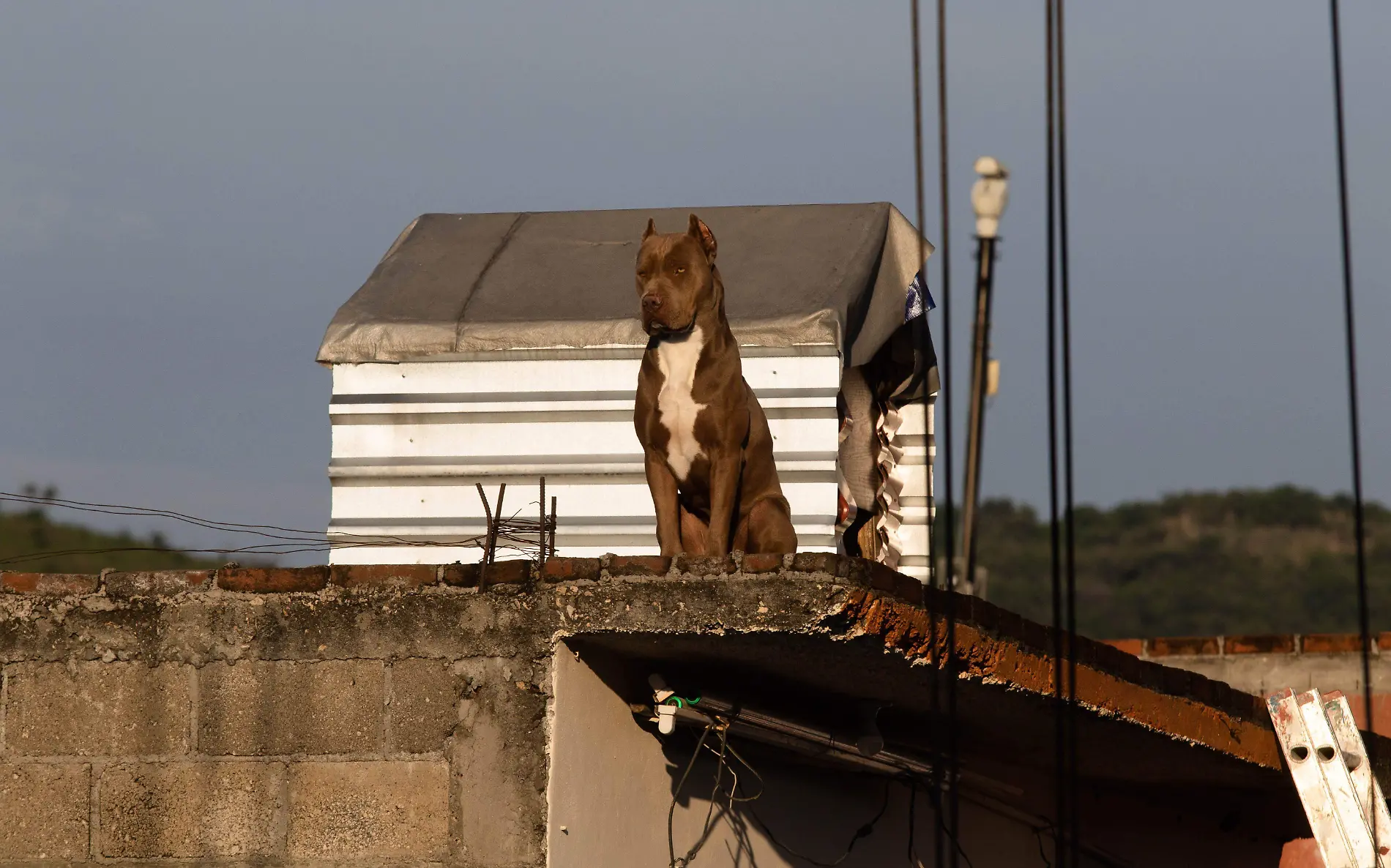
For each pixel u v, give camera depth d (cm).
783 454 1554
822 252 1717
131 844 1009
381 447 1600
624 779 1047
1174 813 1566
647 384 1131
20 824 1019
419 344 1606
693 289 1114
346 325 1630
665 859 1084
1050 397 949
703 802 1127
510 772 973
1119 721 1183
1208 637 2088
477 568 996
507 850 965
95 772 1020
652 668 1057
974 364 1424
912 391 1859
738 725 1076
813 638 938
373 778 991
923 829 1359
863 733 1150
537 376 1595
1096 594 6500
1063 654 1116
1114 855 1554
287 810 997
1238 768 1354
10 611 1041
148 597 1032
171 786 1011
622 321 1591
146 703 1023
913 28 930
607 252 1783
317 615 1012
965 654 1023
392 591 1005
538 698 976
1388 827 1210
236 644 1018
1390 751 1408
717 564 949
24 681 1034
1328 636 2045
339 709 1001
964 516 1181
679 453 1128
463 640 991
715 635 946
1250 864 1543
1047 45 949
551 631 978
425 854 977
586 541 1558
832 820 1259
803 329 1562
